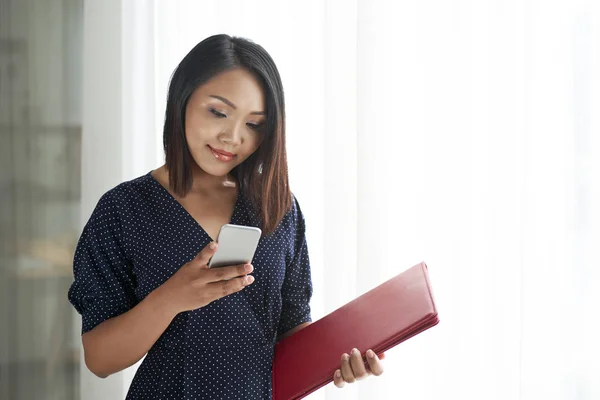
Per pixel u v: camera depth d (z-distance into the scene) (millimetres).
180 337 1118
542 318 1431
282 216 1166
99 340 1092
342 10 1546
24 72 1674
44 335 1698
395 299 1128
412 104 1515
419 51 1509
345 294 1559
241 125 1103
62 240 1699
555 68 1422
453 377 1497
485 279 1482
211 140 1101
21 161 1681
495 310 1459
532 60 1419
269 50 1648
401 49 1514
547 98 1423
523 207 1427
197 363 1116
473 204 1488
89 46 1689
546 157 1424
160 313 1020
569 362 1433
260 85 1111
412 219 1521
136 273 1137
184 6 1690
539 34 1420
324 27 1558
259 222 1172
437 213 1503
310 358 1125
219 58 1088
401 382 1529
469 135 1485
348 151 1549
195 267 979
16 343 1693
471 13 1482
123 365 1108
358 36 1515
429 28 1501
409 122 1516
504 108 1447
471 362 1493
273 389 1146
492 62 1456
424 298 1090
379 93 1512
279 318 1215
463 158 1488
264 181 1149
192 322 1111
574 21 1417
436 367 1509
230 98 1081
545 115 1423
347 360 1072
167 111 1140
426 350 1519
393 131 1515
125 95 1699
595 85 1419
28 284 1692
